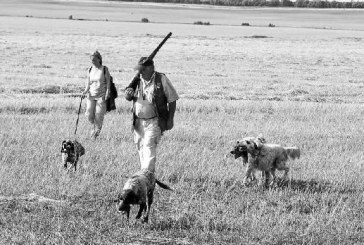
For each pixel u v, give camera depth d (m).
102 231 8.72
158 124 10.81
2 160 12.68
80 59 45.53
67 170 12.12
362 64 51.06
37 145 14.47
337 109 23.30
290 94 29.58
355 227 9.54
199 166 12.72
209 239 8.64
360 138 17.31
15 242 8.04
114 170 12.24
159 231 8.90
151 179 9.31
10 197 10.06
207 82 33.56
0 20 101.94
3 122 17.59
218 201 10.53
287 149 12.35
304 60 52.56
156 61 46.66
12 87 26.94
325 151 15.20
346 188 11.88
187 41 70.88
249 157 11.78
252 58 52.66
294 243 8.68
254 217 9.56
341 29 123.00
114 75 35.75
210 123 19.12
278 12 187.38
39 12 143.00
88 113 15.93
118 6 181.25
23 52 48.38
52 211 9.43
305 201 10.77
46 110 20.86
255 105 23.31
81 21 113.88
